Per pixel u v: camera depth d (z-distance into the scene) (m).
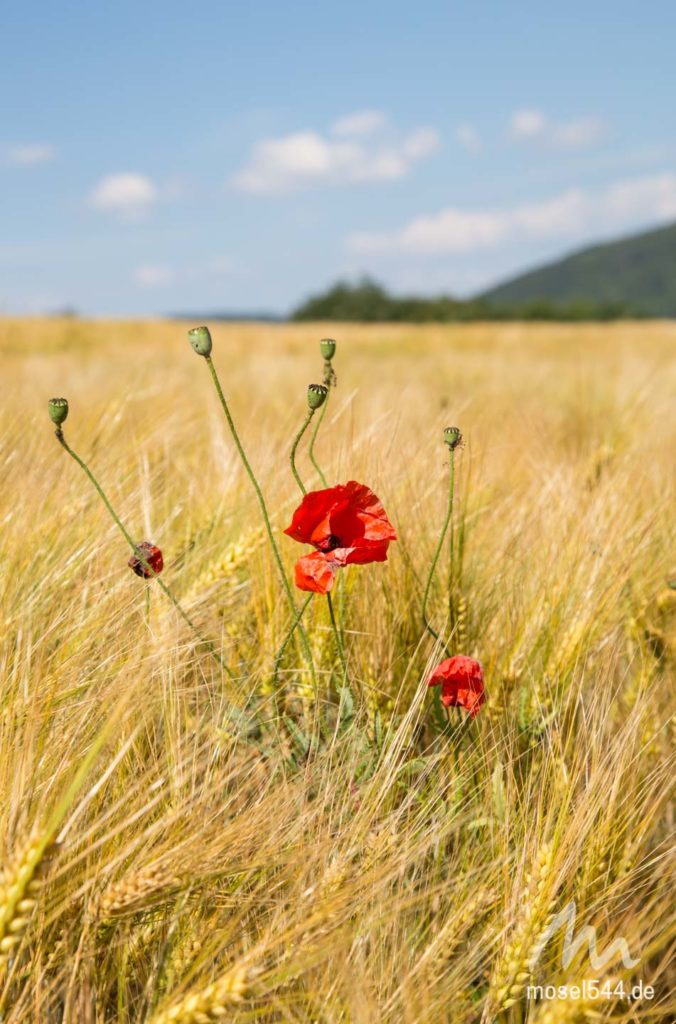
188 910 1.52
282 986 1.45
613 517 2.98
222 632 2.37
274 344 29.50
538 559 2.71
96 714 1.74
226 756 1.92
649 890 1.84
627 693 2.43
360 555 1.72
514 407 6.21
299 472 2.88
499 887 1.64
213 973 1.41
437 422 3.55
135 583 2.25
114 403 4.42
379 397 5.67
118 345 31.17
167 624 2.04
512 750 2.05
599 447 4.37
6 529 2.52
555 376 11.52
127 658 1.94
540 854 1.55
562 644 2.33
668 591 2.72
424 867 1.79
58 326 36.62
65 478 3.05
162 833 1.56
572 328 44.69
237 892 1.54
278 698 2.17
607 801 1.73
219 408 4.99
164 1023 1.24
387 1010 1.38
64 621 2.12
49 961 1.38
